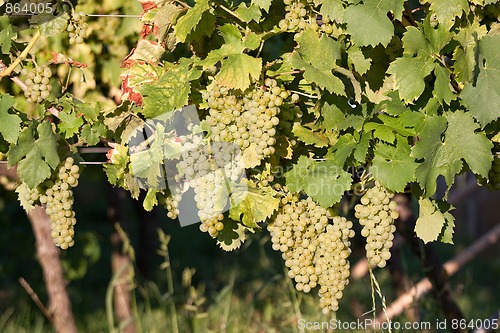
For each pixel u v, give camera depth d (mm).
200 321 6203
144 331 6273
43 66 3127
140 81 3039
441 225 2951
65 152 3098
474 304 9086
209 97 2875
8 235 8781
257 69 2746
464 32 2822
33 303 9312
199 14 2818
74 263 8125
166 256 5727
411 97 2768
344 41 2887
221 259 13211
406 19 3025
